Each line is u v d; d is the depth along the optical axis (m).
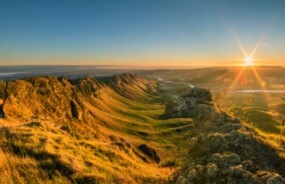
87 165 23.05
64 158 21.98
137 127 125.88
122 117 153.38
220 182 20.08
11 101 79.56
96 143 35.31
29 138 24.97
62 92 116.00
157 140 105.50
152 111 180.50
